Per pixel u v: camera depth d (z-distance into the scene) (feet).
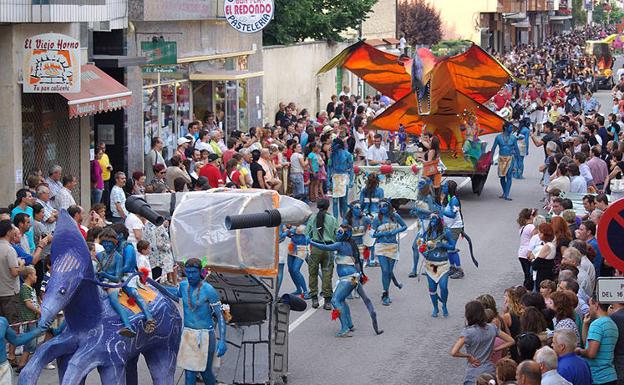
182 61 109.19
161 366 44.96
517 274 74.08
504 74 102.42
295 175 99.45
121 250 44.19
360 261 58.29
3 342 42.16
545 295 47.14
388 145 125.70
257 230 47.47
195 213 47.91
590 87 252.42
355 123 115.34
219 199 48.14
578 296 48.06
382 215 64.54
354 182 95.35
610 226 36.63
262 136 105.50
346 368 52.95
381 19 210.18
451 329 60.13
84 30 88.07
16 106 76.89
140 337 43.06
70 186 71.41
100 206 64.34
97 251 54.65
